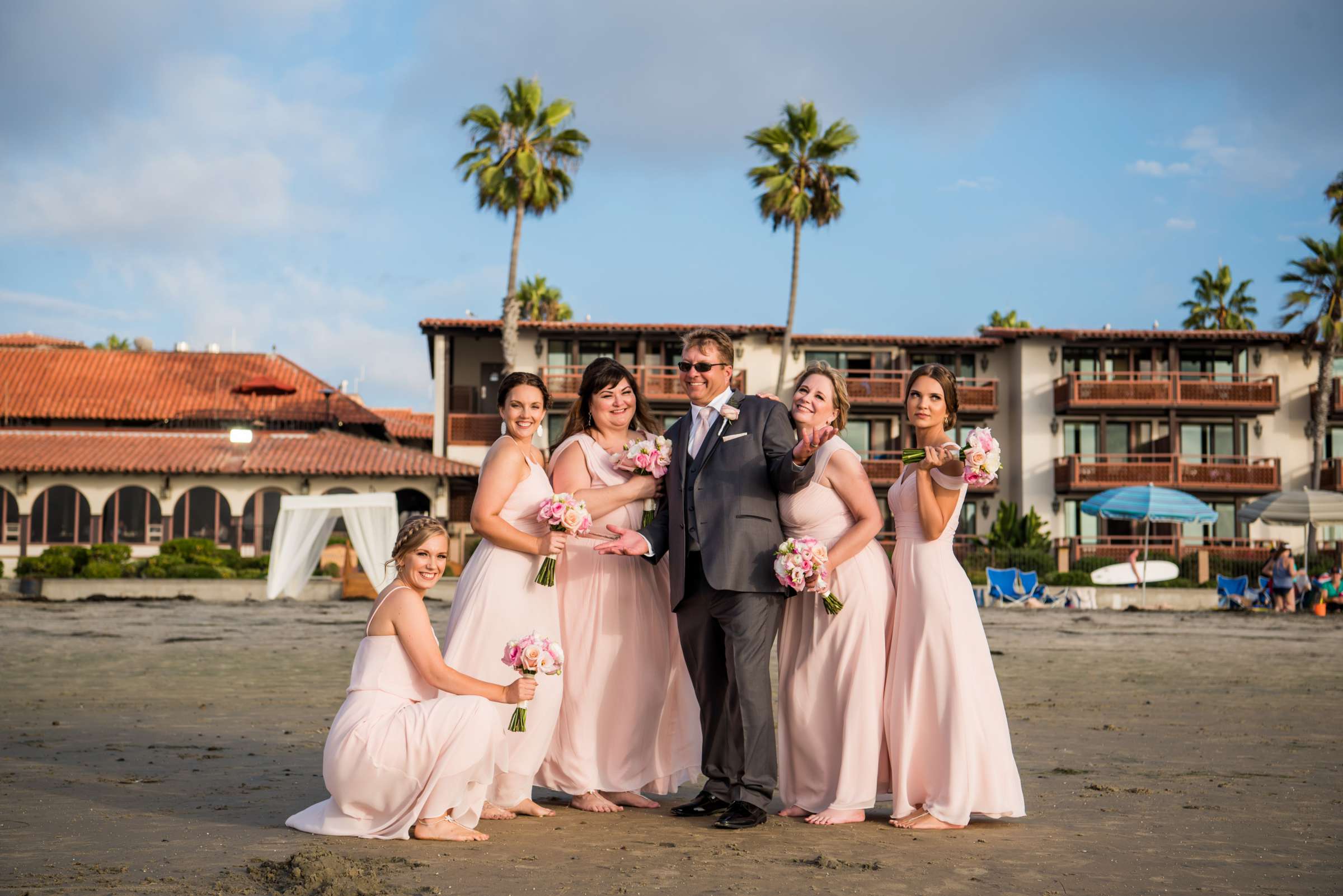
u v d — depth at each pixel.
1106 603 31.98
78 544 38.78
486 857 4.41
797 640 5.53
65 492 38.91
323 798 5.59
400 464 39.25
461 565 35.47
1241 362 44.84
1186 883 4.07
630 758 5.71
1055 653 16.88
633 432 6.04
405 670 5.04
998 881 4.07
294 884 3.90
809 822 5.22
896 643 5.37
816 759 5.39
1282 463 44.41
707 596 5.36
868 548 5.52
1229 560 38.47
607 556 5.74
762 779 5.19
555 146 40.12
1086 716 9.62
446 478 39.34
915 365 45.50
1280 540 42.38
